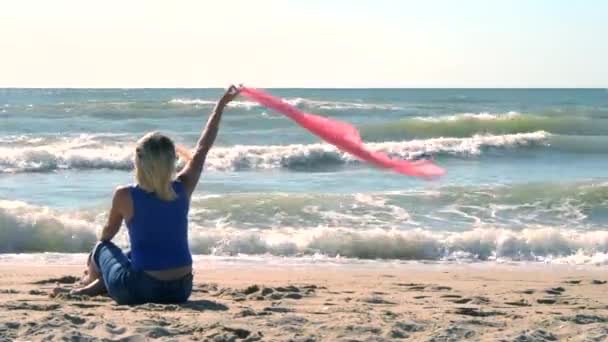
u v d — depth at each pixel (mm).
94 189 18047
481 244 12000
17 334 4348
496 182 19547
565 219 14164
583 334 4762
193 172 5375
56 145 26078
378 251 11797
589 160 25984
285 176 21156
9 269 9211
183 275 5387
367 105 47344
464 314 5766
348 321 5008
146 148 5160
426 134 32406
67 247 11797
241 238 11812
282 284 8062
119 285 5363
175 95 79625
